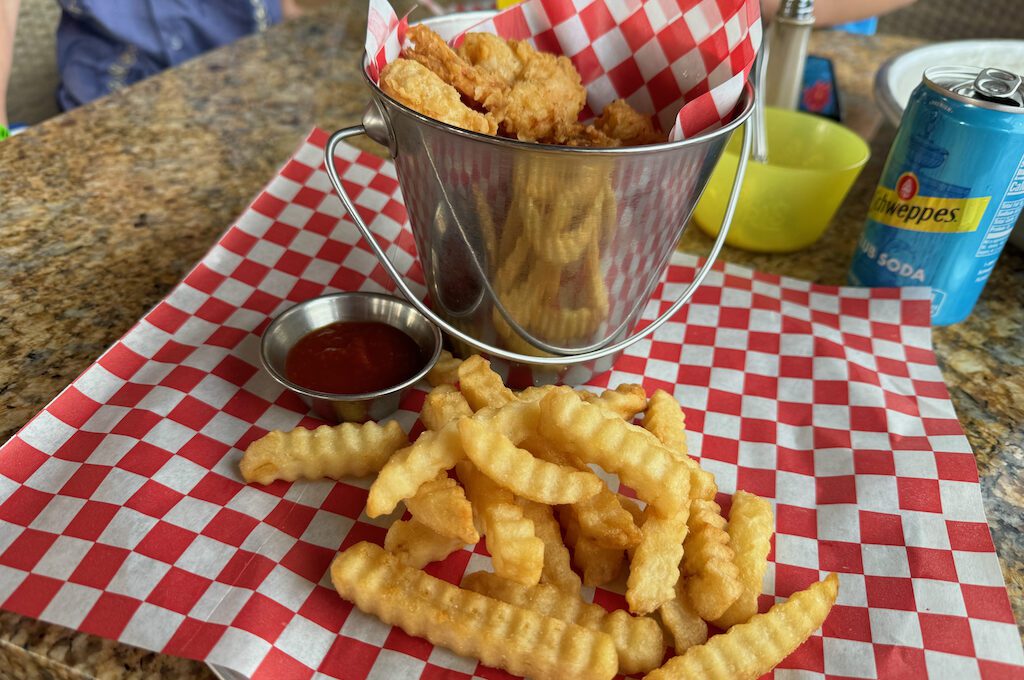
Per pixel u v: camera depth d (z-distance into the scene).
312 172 0.47
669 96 0.38
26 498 0.30
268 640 0.26
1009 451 0.35
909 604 0.28
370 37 0.32
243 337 0.38
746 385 0.38
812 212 0.44
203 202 0.49
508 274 0.32
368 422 0.32
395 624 0.27
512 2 0.48
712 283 0.44
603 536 0.28
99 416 0.33
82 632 0.26
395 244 0.45
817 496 0.33
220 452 0.32
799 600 0.27
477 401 0.32
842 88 0.65
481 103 0.34
